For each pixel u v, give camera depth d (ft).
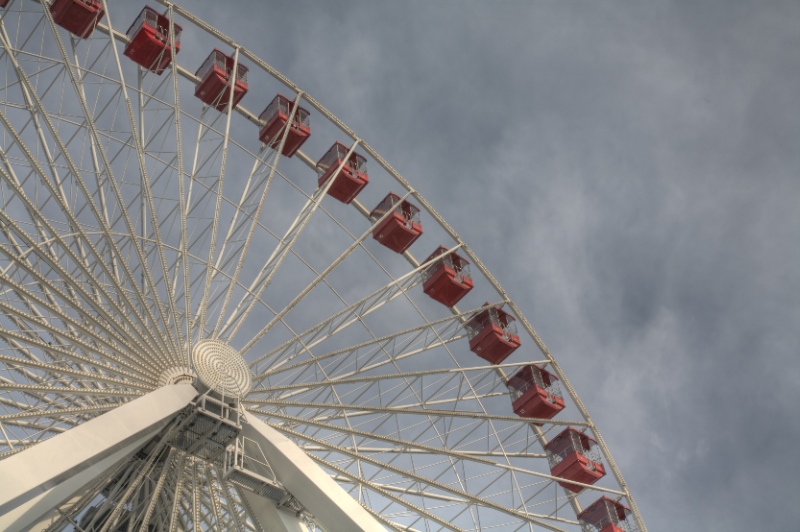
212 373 89.92
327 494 86.48
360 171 128.98
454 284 127.44
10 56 93.66
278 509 91.15
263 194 105.40
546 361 125.59
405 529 97.86
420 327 112.16
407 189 125.70
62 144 87.71
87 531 86.84
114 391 87.76
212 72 121.19
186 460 91.97
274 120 125.70
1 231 93.04
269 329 101.09
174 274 100.89
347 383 102.32
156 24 119.24
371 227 117.60
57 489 77.77
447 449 104.06
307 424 96.22
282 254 105.40
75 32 111.14
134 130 96.53
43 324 84.58
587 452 123.54
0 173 82.84
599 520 119.44
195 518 86.17
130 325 89.56
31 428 90.68
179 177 99.40
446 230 126.21
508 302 126.31
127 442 78.28
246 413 89.71
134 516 89.92
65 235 88.58
